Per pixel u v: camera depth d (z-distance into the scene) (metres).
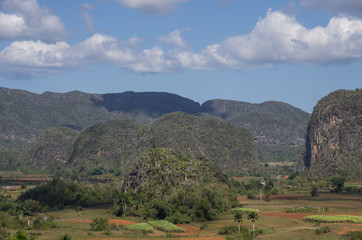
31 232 176.12
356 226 182.38
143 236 171.12
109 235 171.75
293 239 158.50
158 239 162.25
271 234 171.88
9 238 117.69
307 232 170.25
